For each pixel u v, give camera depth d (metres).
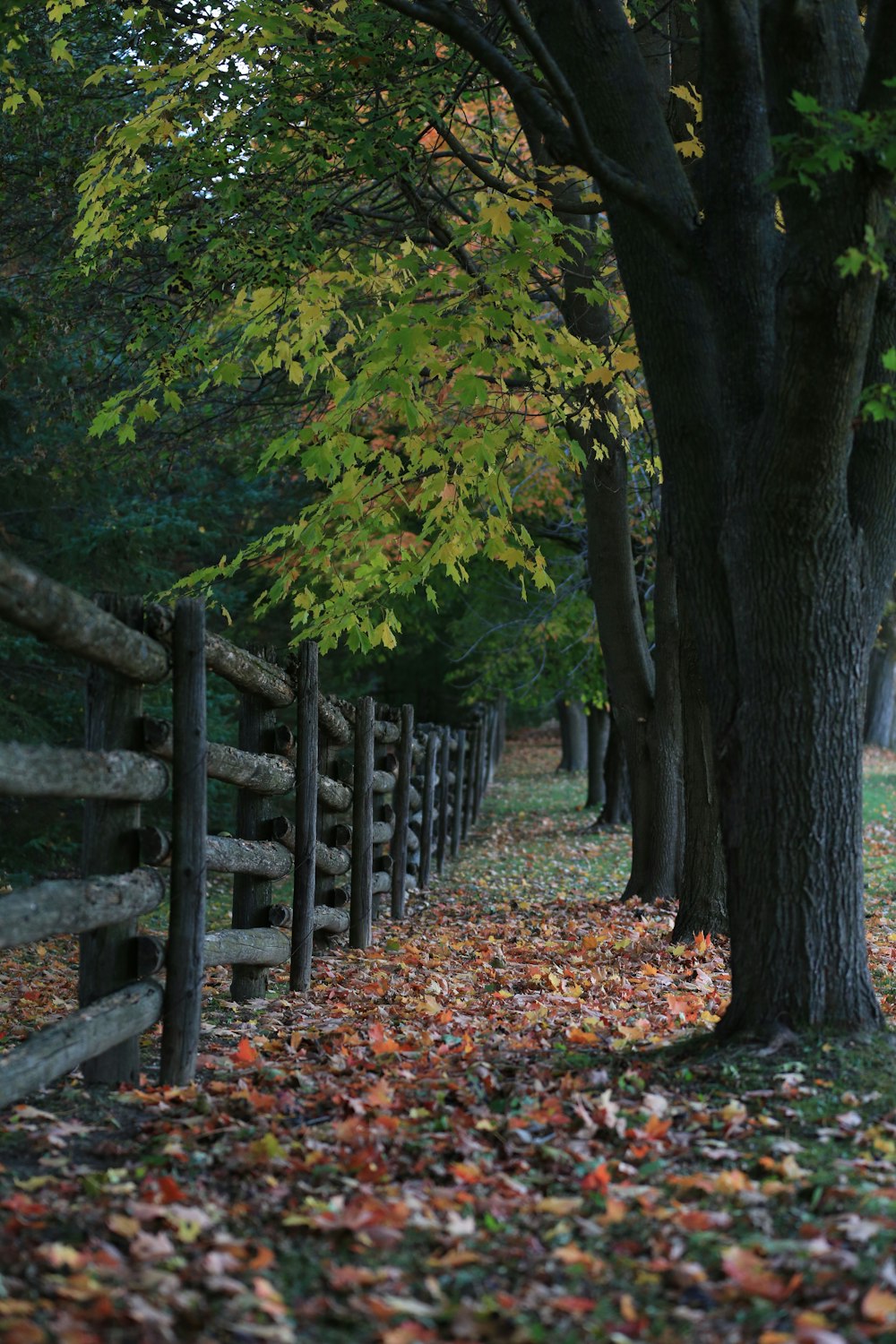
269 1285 3.40
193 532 18.81
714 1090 5.01
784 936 5.39
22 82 9.12
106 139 10.99
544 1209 3.94
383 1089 5.11
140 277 11.76
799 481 5.15
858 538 5.45
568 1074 5.32
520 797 28.58
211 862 6.64
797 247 4.83
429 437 9.38
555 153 5.25
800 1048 5.21
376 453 8.69
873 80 4.94
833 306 4.73
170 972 5.54
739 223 5.50
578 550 19.48
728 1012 5.62
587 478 11.95
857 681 5.45
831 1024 5.32
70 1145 4.57
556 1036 6.39
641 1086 5.13
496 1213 3.91
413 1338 3.12
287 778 7.90
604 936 10.14
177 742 5.59
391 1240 3.69
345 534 9.27
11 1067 4.24
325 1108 5.07
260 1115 4.96
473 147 11.58
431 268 9.82
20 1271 3.40
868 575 5.46
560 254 7.47
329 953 9.52
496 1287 3.47
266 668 7.66
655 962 9.02
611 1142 4.56
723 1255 3.57
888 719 41.22
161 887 5.54
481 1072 5.38
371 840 10.13
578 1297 3.38
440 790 16.69
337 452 8.20
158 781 5.46
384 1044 6.04
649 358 5.89
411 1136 4.61
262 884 7.74
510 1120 4.69
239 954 7.00
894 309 5.43
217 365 8.85
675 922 10.41
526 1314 3.29
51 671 17.11
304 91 8.54
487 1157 4.41
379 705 11.58
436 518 9.09
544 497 18.33
